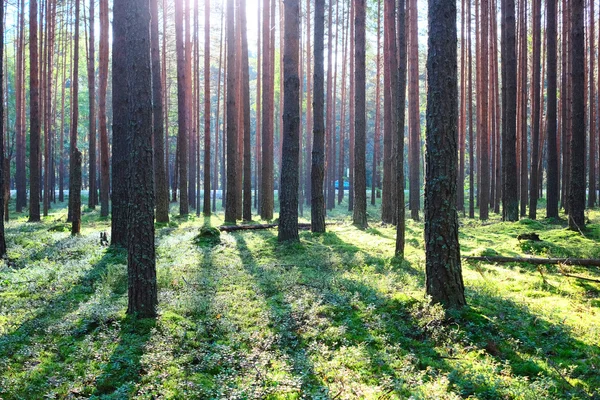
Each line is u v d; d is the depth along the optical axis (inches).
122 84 505.0
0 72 459.2
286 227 549.0
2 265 407.5
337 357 231.1
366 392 195.3
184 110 927.7
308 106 1240.8
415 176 926.4
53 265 421.1
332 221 946.1
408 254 481.1
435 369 222.1
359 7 700.0
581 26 568.7
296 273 391.2
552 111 725.3
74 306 307.3
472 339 254.7
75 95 965.8
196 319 284.5
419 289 336.5
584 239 520.4
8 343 241.9
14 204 1421.0
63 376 211.2
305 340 256.2
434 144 297.3
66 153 2075.5
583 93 570.6
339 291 337.1
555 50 703.1
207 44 889.5
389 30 696.4
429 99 299.4
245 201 872.3
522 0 930.7
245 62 865.5
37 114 847.7
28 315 285.6
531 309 301.1
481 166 944.3
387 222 836.6
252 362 226.2
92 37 916.0
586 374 213.2
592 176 1016.9
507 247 520.4
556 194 750.5
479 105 1136.8
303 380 208.8
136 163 281.9
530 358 230.4
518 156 1076.5
